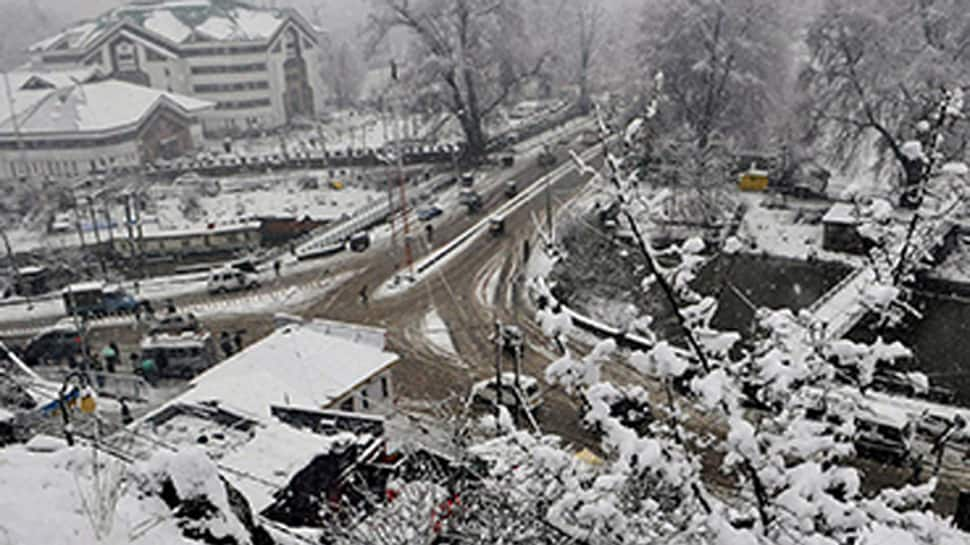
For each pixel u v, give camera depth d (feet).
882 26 176.24
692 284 148.77
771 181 199.11
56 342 129.80
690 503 37.58
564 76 343.46
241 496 39.58
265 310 147.43
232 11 396.57
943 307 133.69
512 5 251.19
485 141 261.03
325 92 444.55
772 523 34.63
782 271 153.69
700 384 34.09
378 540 37.60
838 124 198.49
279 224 215.72
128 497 33.42
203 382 90.48
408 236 180.34
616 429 35.86
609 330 121.39
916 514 36.76
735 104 204.74
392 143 293.02
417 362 119.55
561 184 214.07
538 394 101.60
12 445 44.73
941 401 102.94
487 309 138.92
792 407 37.24
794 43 217.77
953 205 43.62
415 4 244.83
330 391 90.27
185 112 328.49
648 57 209.77
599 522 34.19
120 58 374.22
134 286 164.66
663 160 159.12
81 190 255.70
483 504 36.24
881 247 47.47
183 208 241.55
